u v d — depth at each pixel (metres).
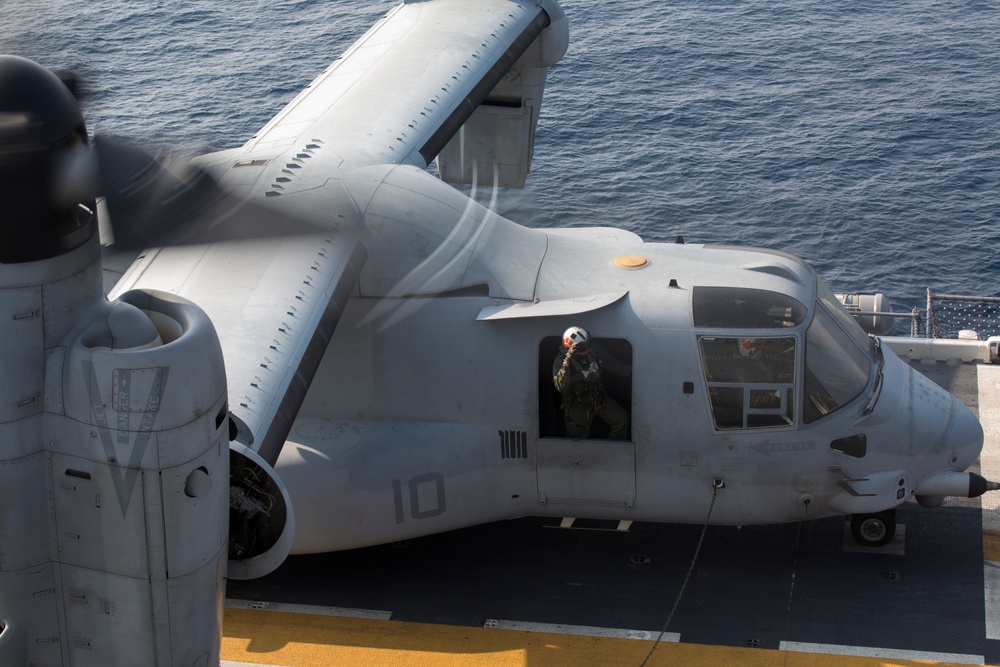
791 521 13.34
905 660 11.63
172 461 7.60
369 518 13.12
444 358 13.07
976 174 36.97
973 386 17.80
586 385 12.55
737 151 38.72
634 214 33.88
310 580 13.41
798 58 48.78
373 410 13.38
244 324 11.14
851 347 13.26
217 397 7.81
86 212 7.50
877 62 48.31
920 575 13.09
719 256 13.79
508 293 13.05
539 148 38.62
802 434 12.73
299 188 13.38
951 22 53.69
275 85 42.94
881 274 31.12
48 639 8.37
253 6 54.75
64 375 7.50
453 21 20.55
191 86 42.97
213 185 6.70
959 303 29.69
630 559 13.66
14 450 7.62
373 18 52.31
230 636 12.33
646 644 12.04
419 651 12.04
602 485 13.22
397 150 15.22
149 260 12.52
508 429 13.14
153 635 8.22
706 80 45.81
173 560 7.93
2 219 6.96
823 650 11.83
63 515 7.90
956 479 13.26
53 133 6.52
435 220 13.28
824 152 38.66
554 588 13.12
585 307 12.64
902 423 12.99
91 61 46.16
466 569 13.57
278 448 10.02
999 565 13.26
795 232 33.19
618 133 40.09
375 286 13.02
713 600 12.77
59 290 7.45
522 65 21.61
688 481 13.02
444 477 13.21
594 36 51.16
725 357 12.60
